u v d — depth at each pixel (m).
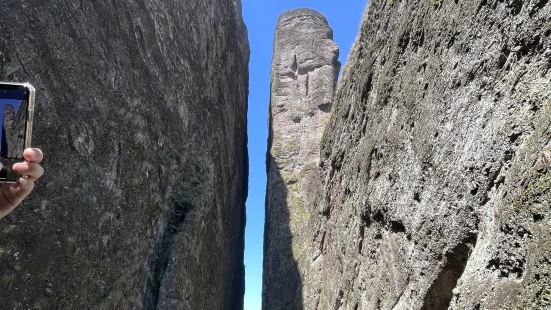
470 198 4.32
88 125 6.88
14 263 5.09
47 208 5.73
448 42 5.22
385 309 6.48
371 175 8.00
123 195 8.09
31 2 5.82
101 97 7.41
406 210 6.00
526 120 3.56
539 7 3.55
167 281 9.87
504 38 4.02
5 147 1.80
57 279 5.86
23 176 1.77
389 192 6.79
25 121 1.84
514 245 3.40
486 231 3.97
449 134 4.89
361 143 9.09
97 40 7.48
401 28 7.10
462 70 4.77
